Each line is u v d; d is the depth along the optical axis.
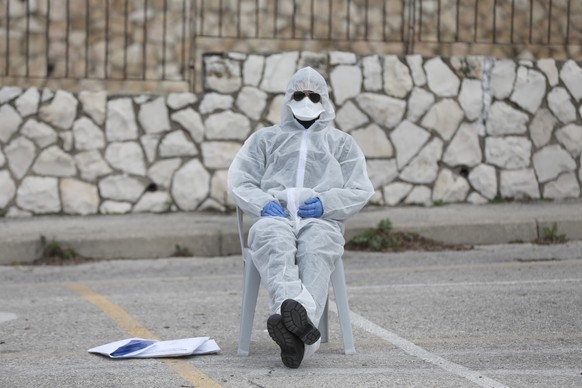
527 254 28.45
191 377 14.93
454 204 34.09
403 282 24.23
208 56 33.06
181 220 31.42
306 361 16.02
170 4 33.06
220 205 33.06
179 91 33.12
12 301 22.48
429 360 16.03
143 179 32.81
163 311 20.91
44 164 32.34
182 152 32.94
